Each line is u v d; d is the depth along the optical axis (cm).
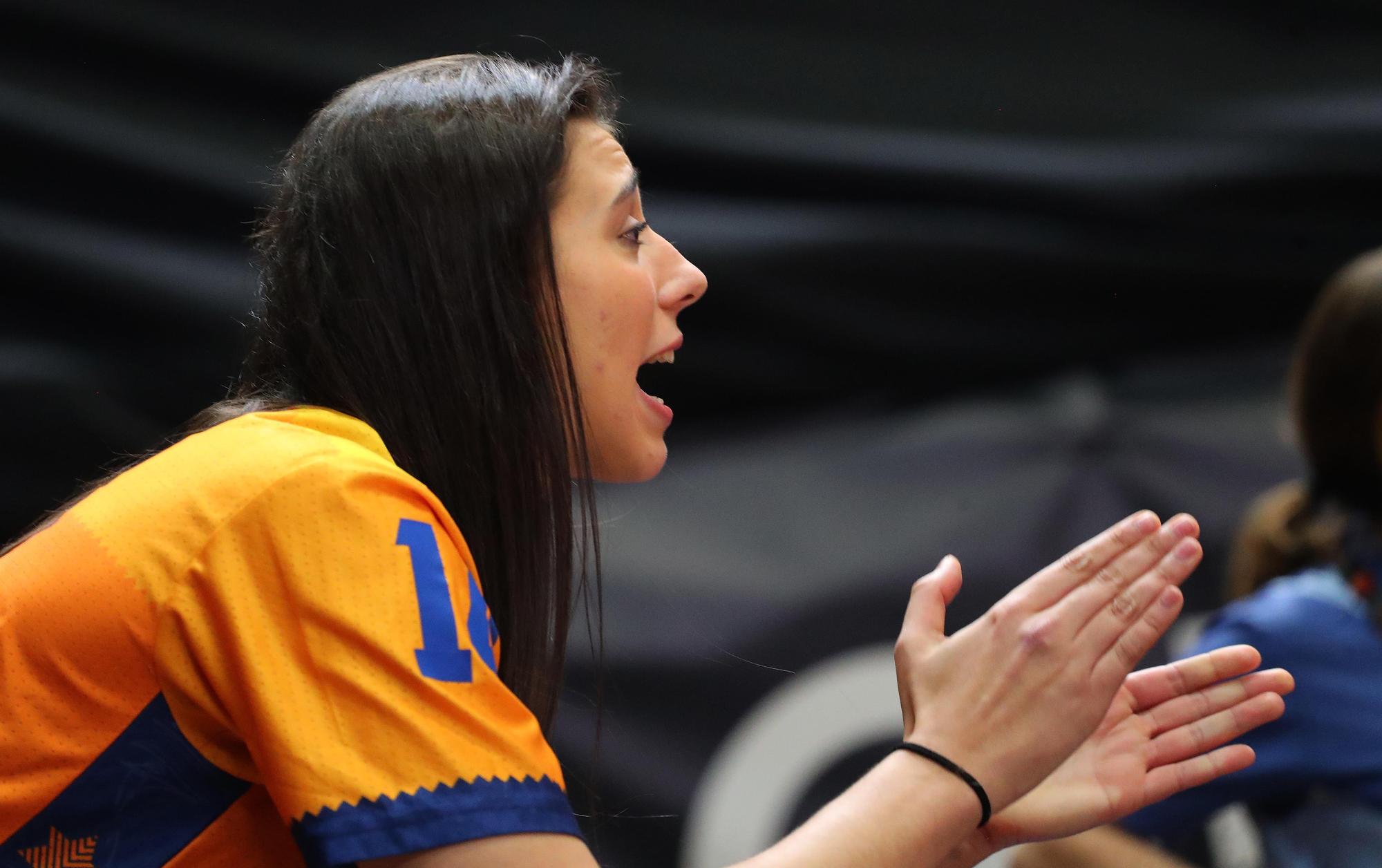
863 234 971
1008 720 313
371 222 342
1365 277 641
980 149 981
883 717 932
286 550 286
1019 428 1009
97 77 893
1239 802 615
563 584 353
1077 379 1020
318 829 267
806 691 934
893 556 971
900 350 994
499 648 344
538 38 891
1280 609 620
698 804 905
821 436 1007
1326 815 603
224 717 289
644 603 945
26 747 294
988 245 982
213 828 298
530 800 276
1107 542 334
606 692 919
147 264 893
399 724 273
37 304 890
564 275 354
